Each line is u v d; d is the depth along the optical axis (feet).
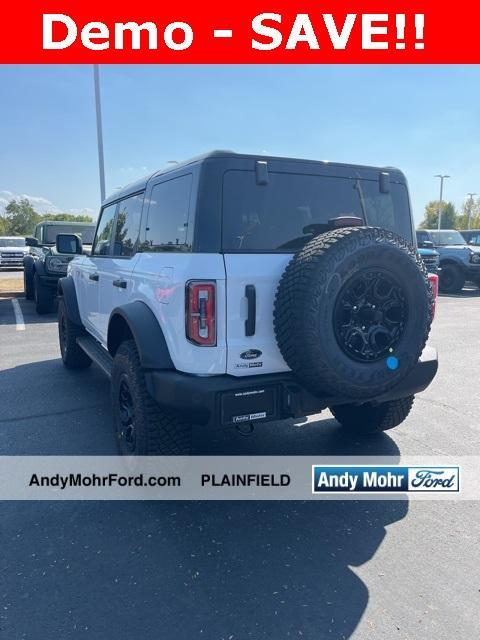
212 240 9.21
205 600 7.45
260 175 9.52
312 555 8.57
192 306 8.83
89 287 16.61
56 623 6.98
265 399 9.23
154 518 9.70
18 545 8.79
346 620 7.06
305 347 8.53
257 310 9.18
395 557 8.51
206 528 9.37
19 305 40.88
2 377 19.40
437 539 9.05
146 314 10.21
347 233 8.77
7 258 85.05
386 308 9.18
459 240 57.88
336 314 8.61
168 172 10.80
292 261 9.01
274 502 10.29
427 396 17.37
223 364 9.05
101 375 19.74
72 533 9.17
